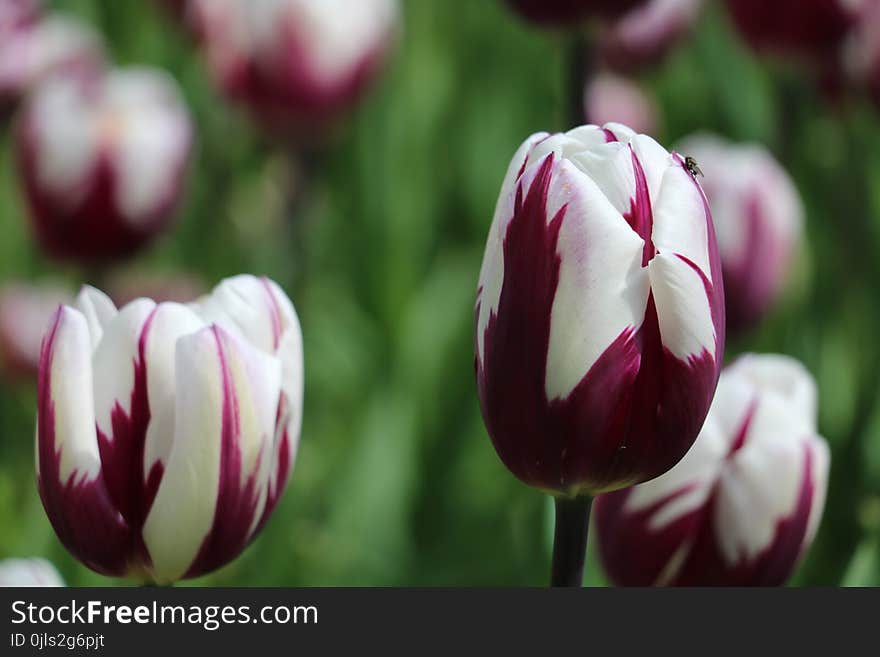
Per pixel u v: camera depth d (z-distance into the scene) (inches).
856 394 51.8
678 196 30.5
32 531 41.9
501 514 50.8
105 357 32.2
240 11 55.5
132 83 57.4
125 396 32.1
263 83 55.6
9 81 66.1
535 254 30.7
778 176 49.1
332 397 56.3
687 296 30.5
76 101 55.2
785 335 55.6
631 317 30.6
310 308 58.5
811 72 56.3
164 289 58.8
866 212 59.6
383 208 59.6
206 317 32.7
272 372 32.2
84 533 32.2
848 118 58.8
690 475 34.7
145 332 32.1
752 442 35.1
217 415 32.0
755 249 48.1
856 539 48.8
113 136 53.6
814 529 35.2
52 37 67.6
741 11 54.9
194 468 32.0
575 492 31.4
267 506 32.7
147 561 32.4
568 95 42.1
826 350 54.7
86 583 41.9
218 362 31.9
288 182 58.0
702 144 54.2
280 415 32.6
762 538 34.7
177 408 32.0
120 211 54.2
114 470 32.1
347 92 56.3
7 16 67.1
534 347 30.8
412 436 50.2
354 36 55.8
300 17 55.0
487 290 31.1
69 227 54.1
